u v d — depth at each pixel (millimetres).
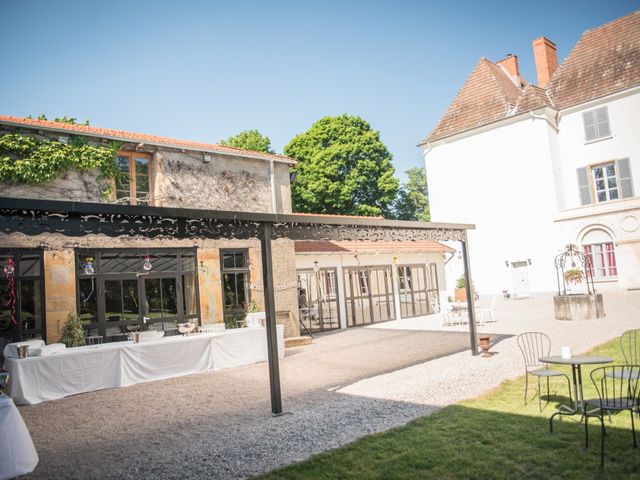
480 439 5023
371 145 31766
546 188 24172
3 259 10383
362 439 5250
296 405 7102
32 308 10688
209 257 13617
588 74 25094
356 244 18547
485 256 26359
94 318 11562
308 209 31984
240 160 14789
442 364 9430
